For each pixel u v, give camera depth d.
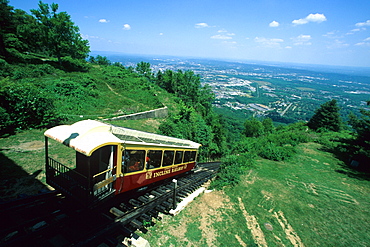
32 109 15.10
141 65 56.81
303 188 14.24
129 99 30.45
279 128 49.72
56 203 7.63
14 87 14.60
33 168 10.38
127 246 6.86
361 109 20.25
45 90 22.92
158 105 30.42
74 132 7.17
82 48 40.81
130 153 8.08
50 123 16.34
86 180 6.49
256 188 13.49
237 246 8.28
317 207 11.86
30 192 8.57
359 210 11.96
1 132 13.61
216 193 12.52
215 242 8.33
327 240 9.21
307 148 24.53
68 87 25.09
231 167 14.76
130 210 8.25
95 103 24.53
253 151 22.39
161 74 55.16
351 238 9.48
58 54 36.28
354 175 17.53
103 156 7.38
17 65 27.73
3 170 9.75
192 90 50.12
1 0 31.86
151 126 23.75
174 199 9.50
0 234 5.86
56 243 6.16
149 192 10.49
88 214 7.27
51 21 32.91
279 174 16.41
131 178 8.35
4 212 6.73
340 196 13.54
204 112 45.66
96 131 7.46
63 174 7.23
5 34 31.86
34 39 34.47
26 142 13.09
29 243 5.89
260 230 9.46
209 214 10.18
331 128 38.44
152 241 7.66
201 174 16.20
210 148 28.77
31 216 6.97
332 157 21.97
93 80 32.78
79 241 6.15
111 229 6.76
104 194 7.18
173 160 11.55
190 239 8.23
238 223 9.76
